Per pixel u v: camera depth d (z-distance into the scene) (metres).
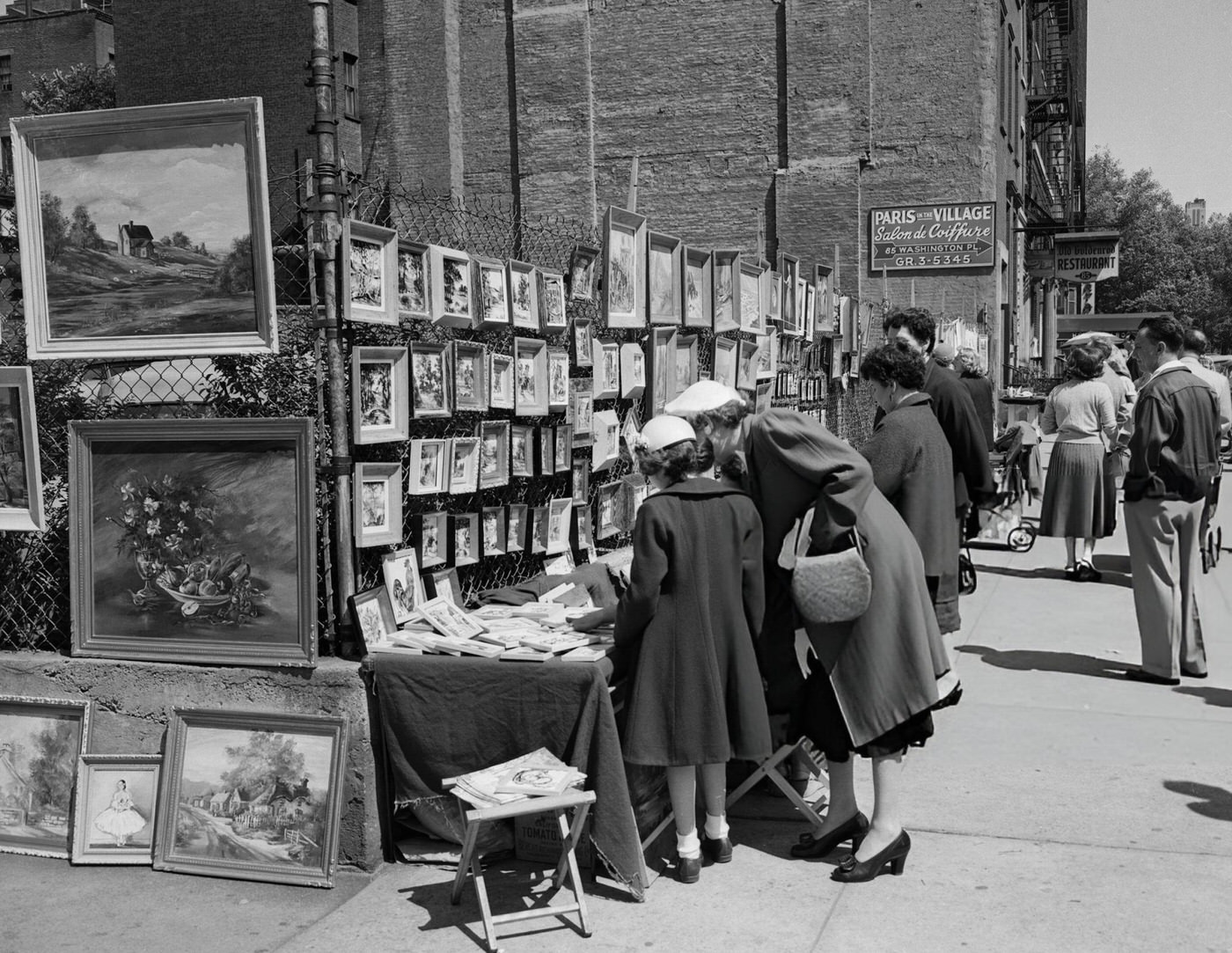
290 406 4.75
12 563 5.07
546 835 4.48
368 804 4.42
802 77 20.50
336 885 4.36
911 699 4.16
